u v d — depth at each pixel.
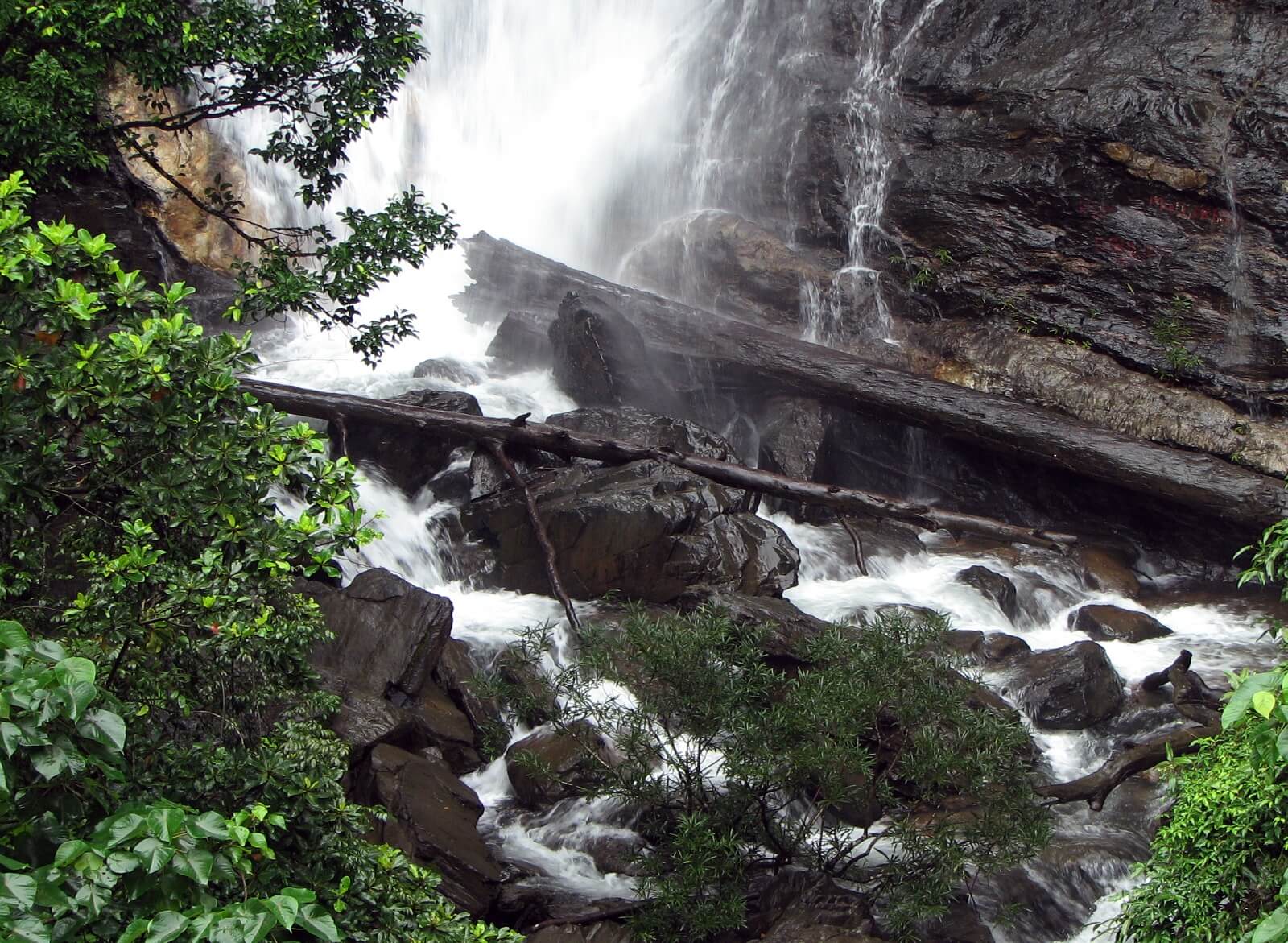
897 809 8.24
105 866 2.72
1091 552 13.96
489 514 11.80
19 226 3.83
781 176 18.81
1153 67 16.31
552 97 21.42
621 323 15.22
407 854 7.40
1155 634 12.23
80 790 3.10
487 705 9.36
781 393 15.30
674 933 7.23
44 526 4.09
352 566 11.16
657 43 20.88
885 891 7.50
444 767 8.41
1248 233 15.42
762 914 7.48
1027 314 16.41
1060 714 10.19
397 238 10.45
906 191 17.52
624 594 11.15
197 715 4.28
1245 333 15.19
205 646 3.95
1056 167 16.53
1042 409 14.90
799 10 19.22
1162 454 13.93
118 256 14.63
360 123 10.45
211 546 3.80
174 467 3.81
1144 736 10.09
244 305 10.34
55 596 4.41
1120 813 8.96
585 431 13.16
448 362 15.57
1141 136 16.03
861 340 17.28
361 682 8.90
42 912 2.70
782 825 8.09
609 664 8.04
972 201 17.03
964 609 12.24
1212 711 10.09
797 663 10.23
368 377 15.07
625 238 20.22
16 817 2.94
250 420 3.96
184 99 16.61
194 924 2.66
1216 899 4.93
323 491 4.06
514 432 12.25
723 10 20.12
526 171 21.09
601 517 11.22
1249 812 4.83
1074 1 17.31
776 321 17.84
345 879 3.72
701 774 7.95
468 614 10.93
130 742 3.73
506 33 21.08
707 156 19.69
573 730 8.66
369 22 11.41
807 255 18.34
